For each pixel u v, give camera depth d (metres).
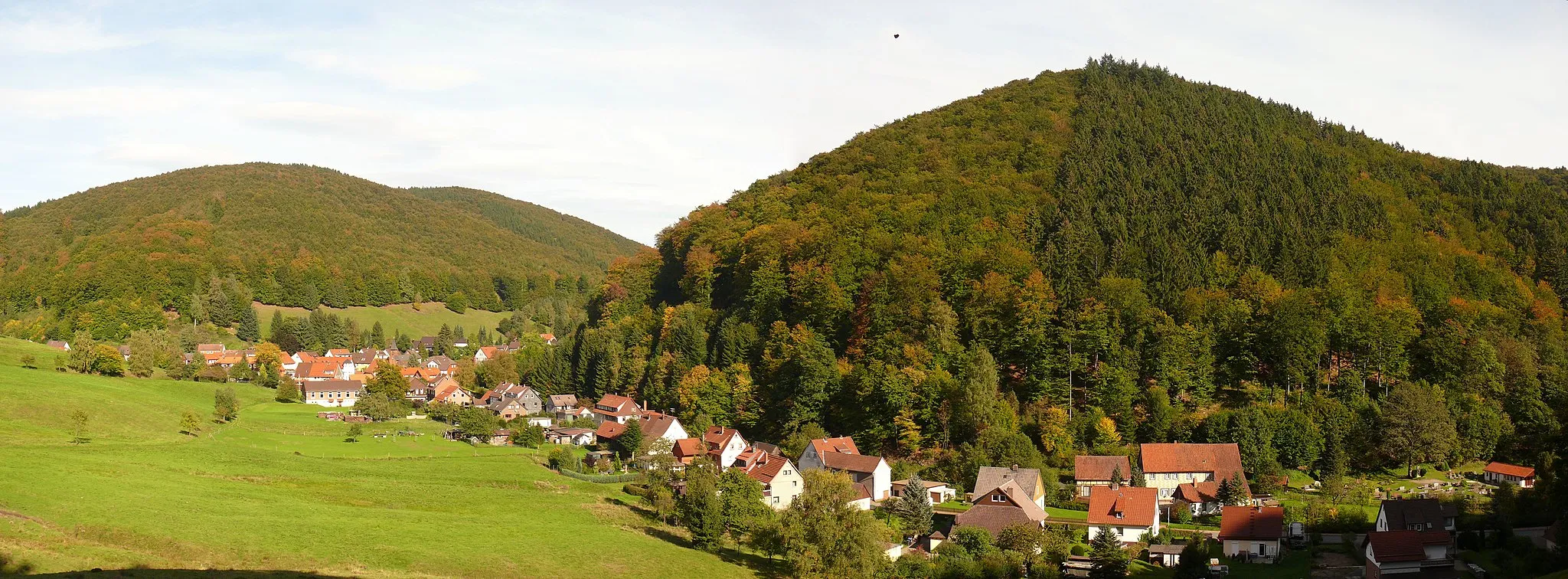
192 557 88.56
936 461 161.25
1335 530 126.69
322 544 97.56
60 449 128.00
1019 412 173.00
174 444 144.12
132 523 93.06
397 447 171.38
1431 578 101.88
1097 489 130.25
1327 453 156.12
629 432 176.50
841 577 105.44
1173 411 165.38
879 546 112.00
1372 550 104.94
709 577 106.12
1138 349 176.62
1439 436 154.00
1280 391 173.62
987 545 119.06
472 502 128.75
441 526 111.12
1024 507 131.62
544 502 133.38
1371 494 143.75
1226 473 147.62
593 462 169.50
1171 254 196.12
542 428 194.75
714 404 192.00
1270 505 139.38
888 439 172.75
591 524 122.62
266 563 90.25
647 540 117.81
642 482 153.25
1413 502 118.81
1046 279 191.38
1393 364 177.12
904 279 188.50
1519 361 175.50
